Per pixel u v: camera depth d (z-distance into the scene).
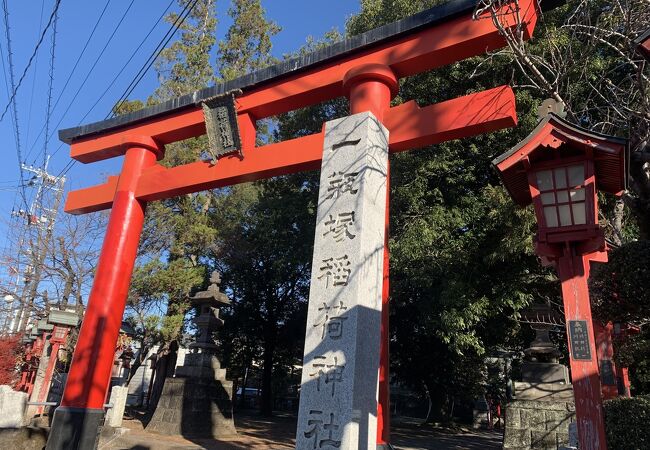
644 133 6.69
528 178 5.47
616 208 10.69
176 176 9.17
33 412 15.01
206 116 8.92
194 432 13.48
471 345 13.70
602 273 5.27
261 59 23.89
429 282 12.71
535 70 6.46
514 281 12.76
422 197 13.55
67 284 17.83
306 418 5.37
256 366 30.84
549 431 10.64
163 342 18.62
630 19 6.33
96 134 10.78
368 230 6.00
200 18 22.84
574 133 5.19
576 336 4.83
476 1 6.80
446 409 23.58
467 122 6.55
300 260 18.33
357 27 16.36
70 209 10.61
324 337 5.64
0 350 20.12
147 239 18.61
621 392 10.96
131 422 15.97
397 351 20.72
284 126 19.55
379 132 6.65
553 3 6.97
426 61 7.29
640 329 8.46
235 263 22.77
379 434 5.80
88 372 8.39
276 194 20.59
